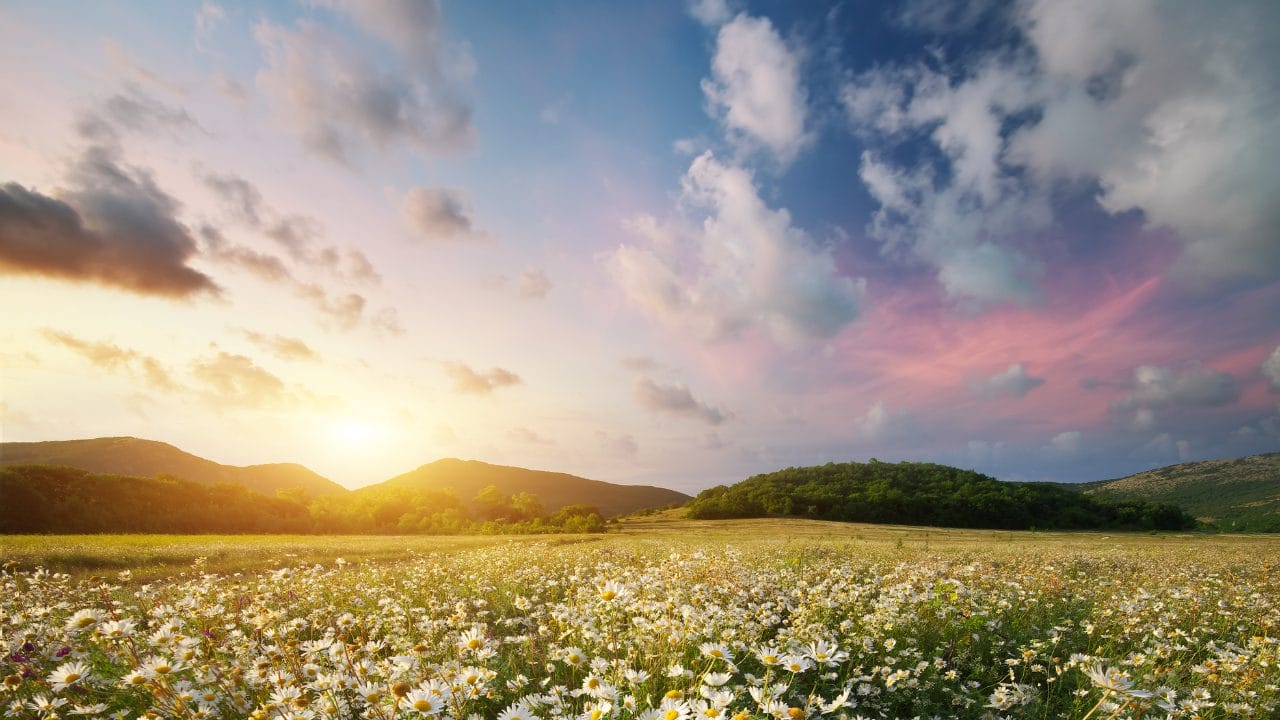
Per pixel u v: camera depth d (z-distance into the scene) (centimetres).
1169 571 1402
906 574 1024
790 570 1196
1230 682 525
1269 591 1088
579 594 743
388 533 9112
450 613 790
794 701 485
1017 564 1555
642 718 331
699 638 533
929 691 563
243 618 604
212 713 389
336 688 394
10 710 404
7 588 824
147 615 678
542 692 479
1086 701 517
